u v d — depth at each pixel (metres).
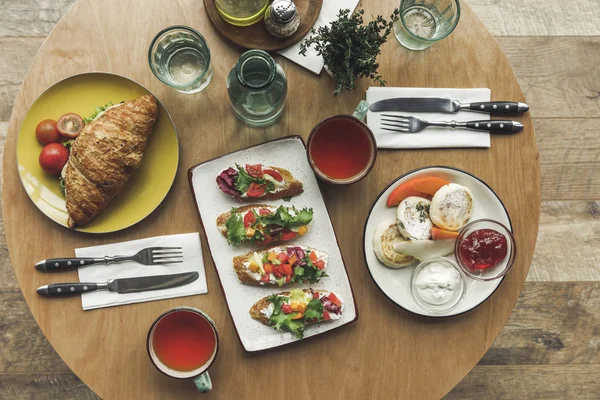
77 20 1.13
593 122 1.60
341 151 1.09
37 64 1.13
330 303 1.08
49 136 1.10
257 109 1.05
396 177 1.15
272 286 1.12
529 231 1.14
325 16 1.14
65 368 1.59
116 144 1.05
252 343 1.10
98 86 1.12
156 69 1.12
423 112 1.14
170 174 1.12
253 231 1.09
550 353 1.63
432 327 1.13
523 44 1.60
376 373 1.12
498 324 1.13
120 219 1.12
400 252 1.09
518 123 1.14
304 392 1.11
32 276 1.11
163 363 1.08
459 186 1.09
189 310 1.05
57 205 1.12
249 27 1.12
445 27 1.15
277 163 1.13
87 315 1.11
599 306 1.62
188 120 1.14
